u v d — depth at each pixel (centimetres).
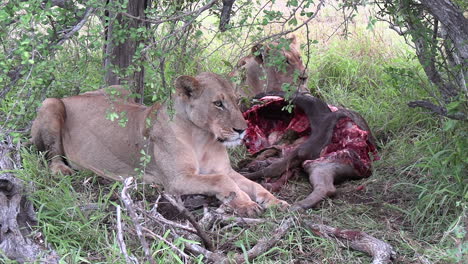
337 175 543
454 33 467
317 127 573
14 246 411
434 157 509
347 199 530
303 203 501
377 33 864
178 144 512
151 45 424
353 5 425
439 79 530
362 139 566
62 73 496
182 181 508
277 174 554
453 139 517
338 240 440
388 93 712
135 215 402
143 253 423
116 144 550
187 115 507
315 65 795
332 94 730
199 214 490
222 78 506
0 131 421
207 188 500
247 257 416
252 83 691
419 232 465
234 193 482
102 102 577
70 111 587
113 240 441
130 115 553
